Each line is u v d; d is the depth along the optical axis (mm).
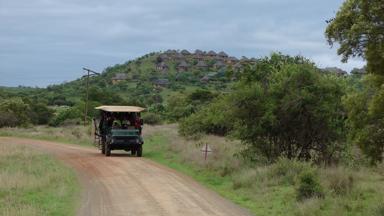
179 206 14336
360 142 12031
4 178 18109
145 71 196375
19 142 41594
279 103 21703
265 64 23328
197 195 16391
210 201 15266
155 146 36281
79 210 13523
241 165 21969
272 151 22891
